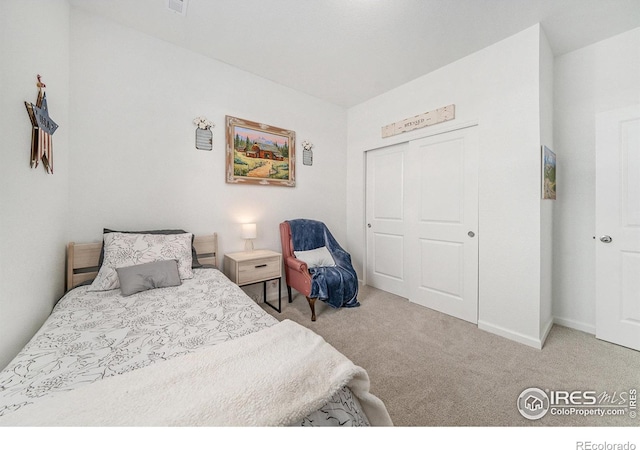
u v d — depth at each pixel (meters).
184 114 2.28
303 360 0.82
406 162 2.97
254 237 2.53
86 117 1.86
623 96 1.96
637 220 1.85
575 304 2.21
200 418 0.58
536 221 1.90
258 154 2.75
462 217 2.40
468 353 1.82
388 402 1.35
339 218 3.58
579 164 2.16
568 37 2.02
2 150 1.01
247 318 1.23
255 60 2.44
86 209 1.87
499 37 2.04
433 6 1.74
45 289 1.41
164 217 2.20
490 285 2.16
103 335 1.06
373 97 3.24
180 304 1.39
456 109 2.39
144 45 2.08
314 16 1.85
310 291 2.39
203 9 1.81
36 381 0.77
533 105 1.91
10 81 1.07
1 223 1.00
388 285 3.22
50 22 1.49
